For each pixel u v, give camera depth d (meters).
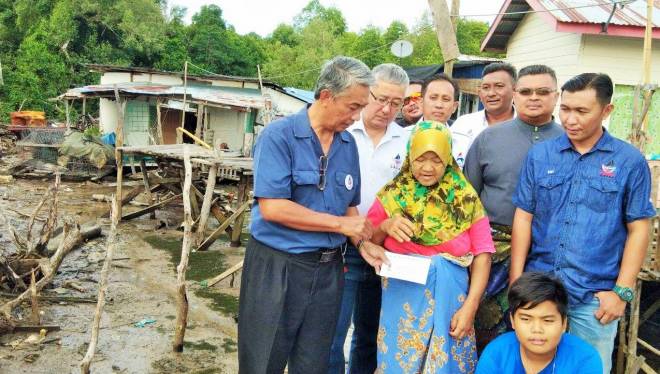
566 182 2.76
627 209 2.67
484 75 4.04
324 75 2.56
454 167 2.83
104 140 17.16
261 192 2.60
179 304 5.00
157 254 8.65
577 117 2.64
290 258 2.69
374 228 2.97
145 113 17.97
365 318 3.52
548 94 3.08
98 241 9.20
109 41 33.25
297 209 2.60
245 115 17.77
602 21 7.77
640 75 8.26
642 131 5.23
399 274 2.76
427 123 2.73
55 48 30.75
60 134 16.98
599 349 2.74
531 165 2.89
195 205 10.23
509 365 2.59
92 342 4.14
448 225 2.83
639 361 3.92
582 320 2.73
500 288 3.12
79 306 6.12
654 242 3.88
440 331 2.77
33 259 6.66
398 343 2.91
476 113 4.24
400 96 3.34
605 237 2.68
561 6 8.37
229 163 9.10
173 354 5.02
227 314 6.11
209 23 36.56
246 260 2.82
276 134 2.62
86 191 14.09
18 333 5.30
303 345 2.84
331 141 2.76
